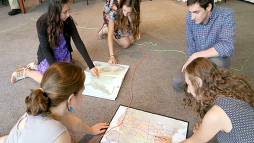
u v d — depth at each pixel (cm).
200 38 157
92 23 295
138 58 215
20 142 81
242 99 92
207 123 92
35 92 76
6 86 176
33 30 273
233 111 88
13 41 245
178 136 131
